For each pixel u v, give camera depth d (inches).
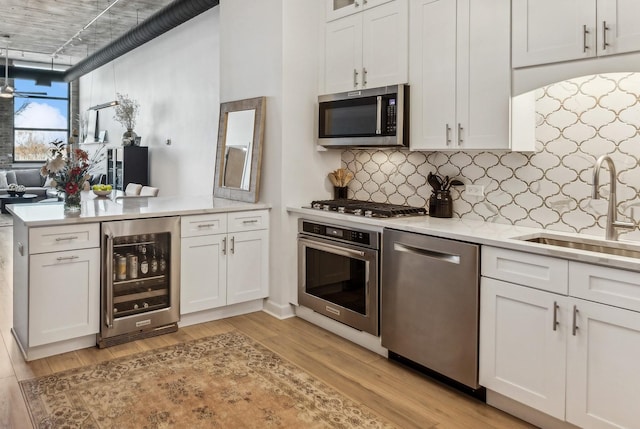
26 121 460.4
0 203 387.2
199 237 139.5
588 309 79.3
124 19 298.2
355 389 104.0
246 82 162.7
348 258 128.6
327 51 148.1
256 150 154.9
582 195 102.1
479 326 97.1
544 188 108.3
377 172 150.0
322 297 138.9
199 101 251.4
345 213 133.6
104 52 317.4
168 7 228.8
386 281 117.3
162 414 92.4
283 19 144.3
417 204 137.5
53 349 118.9
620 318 75.3
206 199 166.7
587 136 100.9
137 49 330.3
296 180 151.4
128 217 125.0
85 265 119.4
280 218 149.6
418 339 109.3
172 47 278.7
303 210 143.9
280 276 151.2
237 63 167.2
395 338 115.3
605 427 77.8
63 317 117.0
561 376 83.4
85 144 448.8
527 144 106.3
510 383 91.7
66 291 117.0
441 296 103.6
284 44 145.1
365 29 134.2
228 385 104.7
